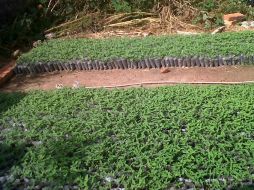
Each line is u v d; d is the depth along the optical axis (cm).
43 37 421
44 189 193
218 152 203
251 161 196
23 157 217
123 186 191
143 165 200
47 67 351
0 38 409
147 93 269
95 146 218
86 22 435
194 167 194
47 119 250
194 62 329
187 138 215
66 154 214
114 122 238
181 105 248
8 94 293
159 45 353
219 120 228
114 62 340
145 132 226
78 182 194
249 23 412
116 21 439
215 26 414
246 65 324
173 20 428
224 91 262
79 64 347
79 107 260
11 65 366
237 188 183
